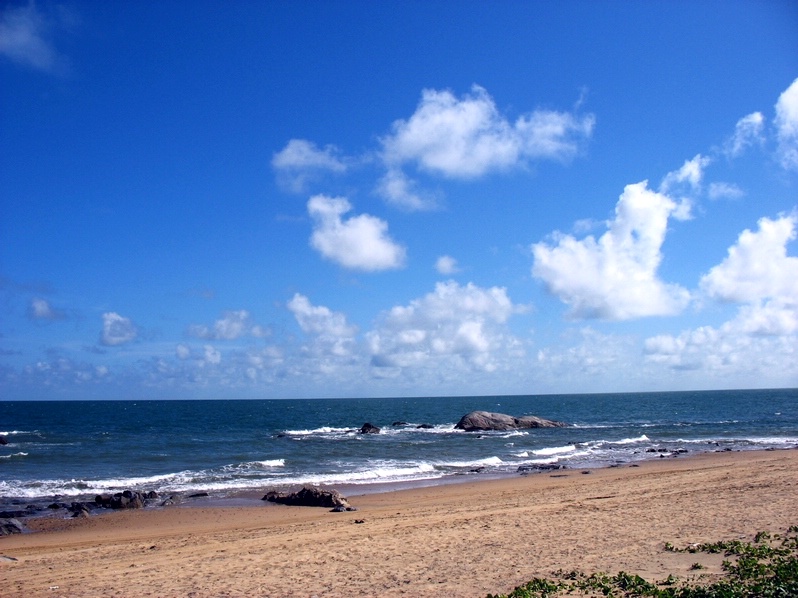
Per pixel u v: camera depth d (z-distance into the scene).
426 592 10.50
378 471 33.38
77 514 21.83
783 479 22.69
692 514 16.39
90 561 14.55
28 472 32.81
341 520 19.77
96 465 35.84
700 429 67.12
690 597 9.10
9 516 21.56
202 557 14.31
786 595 8.87
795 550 11.48
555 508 19.20
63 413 123.75
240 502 24.38
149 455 41.00
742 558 11.00
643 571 10.87
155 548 15.98
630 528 15.05
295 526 18.88
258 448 46.53
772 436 56.59
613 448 46.56
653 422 82.06
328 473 32.50
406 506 22.72
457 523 17.30
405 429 72.62
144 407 169.12
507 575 11.27
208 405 194.50
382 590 10.78
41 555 15.52
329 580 11.66
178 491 26.70
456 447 48.00
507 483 28.73
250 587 11.38
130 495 23.94
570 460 38.81
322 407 165.62
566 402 189.12
